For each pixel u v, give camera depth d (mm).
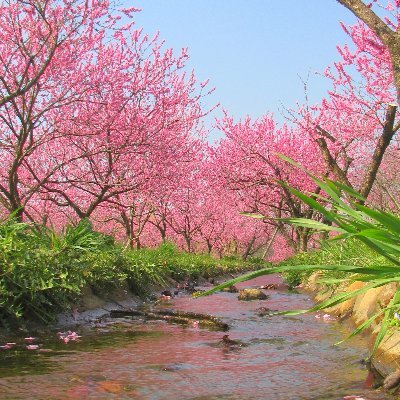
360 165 23156
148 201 16734
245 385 3537
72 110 13508
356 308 6094
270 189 25578
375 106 12719
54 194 17594
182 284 12953
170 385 3490
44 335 5297
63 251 7008
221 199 27734
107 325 6207
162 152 14602
